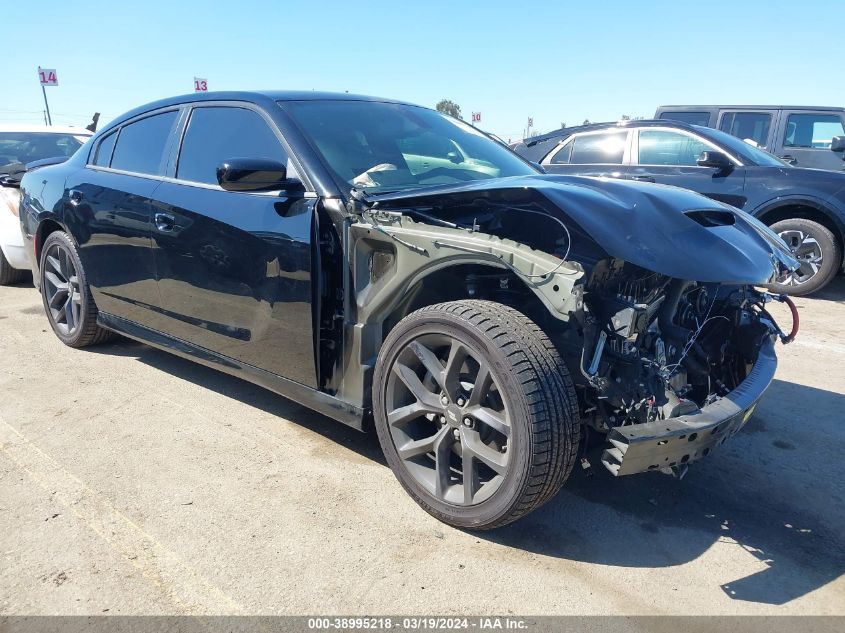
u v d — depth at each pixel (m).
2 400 3.73
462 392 2.45
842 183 6.39
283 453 3.14
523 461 2.20
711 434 2.28
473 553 2.41
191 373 4.22
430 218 2.57
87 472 2.93
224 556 2.36
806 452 3.32
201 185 3.36
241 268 3.06
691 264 2.33
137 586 2.20
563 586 2.24
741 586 2.28
